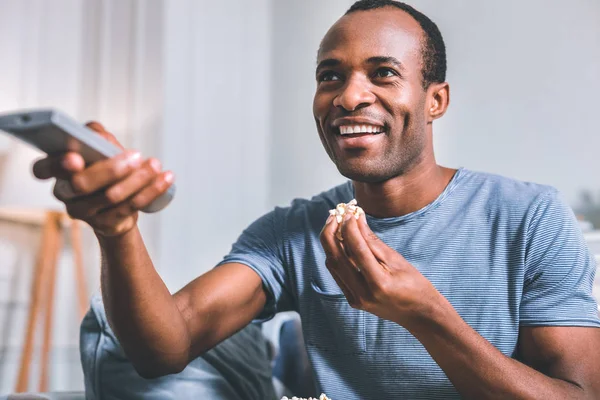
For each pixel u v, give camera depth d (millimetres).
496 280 944
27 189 2898
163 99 3316
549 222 955
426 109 978
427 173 997
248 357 1143
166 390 1000
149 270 817
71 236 3203
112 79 3355
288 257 1079
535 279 935
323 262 1045
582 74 2889
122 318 836
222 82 3568
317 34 3596
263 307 1095
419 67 948
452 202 1003
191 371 1026
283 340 1397
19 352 3084
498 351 807
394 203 994
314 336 1040
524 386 792
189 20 3445
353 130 931
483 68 3055
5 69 3301
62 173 553
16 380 3047
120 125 3336
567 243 941
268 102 3742
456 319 788
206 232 3471
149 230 3336
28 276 3121
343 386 1006
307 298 1051
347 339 995
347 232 746
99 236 747
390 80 926
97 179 559
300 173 3611
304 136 3615
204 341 983
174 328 879
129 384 999
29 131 501
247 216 3631
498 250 956
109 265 785
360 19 949
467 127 3070
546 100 2943
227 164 3572
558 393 803
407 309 770
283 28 3729
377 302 774
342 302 1006
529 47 2977
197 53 3479
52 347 3113
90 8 3398
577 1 2902
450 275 961
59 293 3158
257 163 3686
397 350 962
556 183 2914
